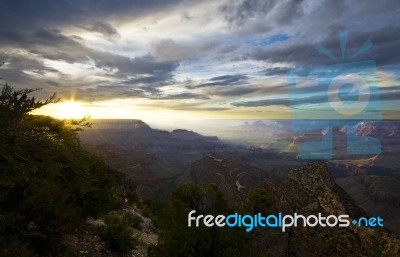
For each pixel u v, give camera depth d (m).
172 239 9.66
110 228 14.26
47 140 10.30
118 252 13.88
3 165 8.42
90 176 13.96
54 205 10.14
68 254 10.59
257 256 10.62
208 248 9.77
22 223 9.08
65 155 11.99
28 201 9.38
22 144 8.89
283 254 12.74
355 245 12.47
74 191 13.39
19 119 8.13
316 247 13.56
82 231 14.04
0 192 8.73
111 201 15.84
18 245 8.14
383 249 9.43
